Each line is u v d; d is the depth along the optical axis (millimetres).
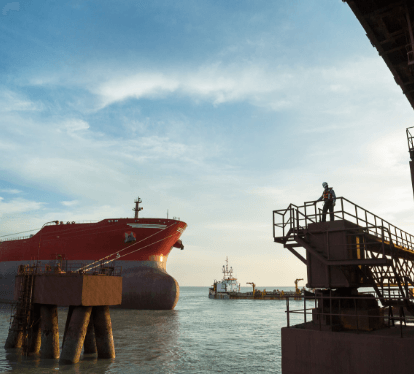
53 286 22828
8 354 23984
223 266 139875
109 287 23344
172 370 20547
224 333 37031
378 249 17016
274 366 21844
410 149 14039
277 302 103562
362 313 14094
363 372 12445
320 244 15289
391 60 13750
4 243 74562
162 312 60406
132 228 64938
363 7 11883
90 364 21312
